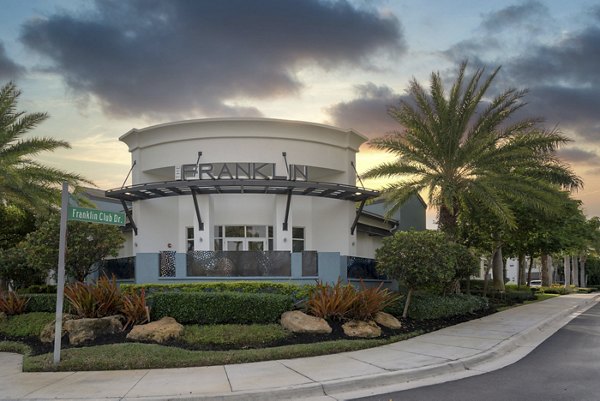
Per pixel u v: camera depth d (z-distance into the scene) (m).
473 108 22.31
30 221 25.88
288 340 13.26
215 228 25.06
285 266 19.72
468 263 20.86
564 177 23.92
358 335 13.78
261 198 25.00
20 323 15.87
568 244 35.59
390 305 17.45
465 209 25.50
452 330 15.99
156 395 8.45
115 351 11.38
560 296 41.22
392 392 8.65
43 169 21.67
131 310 13.99
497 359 11.52
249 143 25.20
